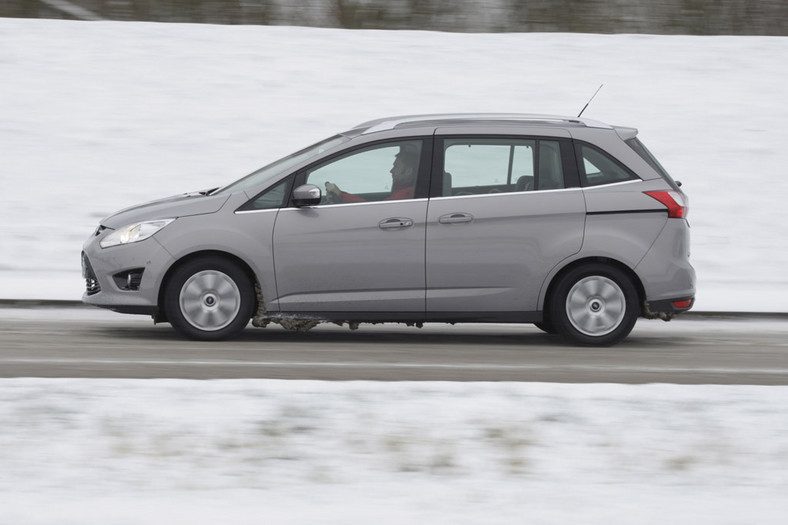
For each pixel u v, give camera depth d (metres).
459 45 68.25
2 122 57.53
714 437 17.64
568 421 18.25
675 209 28.73
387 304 28.05
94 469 15.48
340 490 14.84
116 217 28.64
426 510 14.16
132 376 22.23
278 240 27.72
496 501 14.59
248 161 55.41
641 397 19.92
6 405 18.34
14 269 44.69
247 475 15.35
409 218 28.03
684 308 28.97
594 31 75.31
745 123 59.84
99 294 27.97
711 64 66.44
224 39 67.81
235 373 22.95
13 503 14.12
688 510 14.45
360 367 24.39
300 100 61.00
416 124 28.86
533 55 67.12
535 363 25.77
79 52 65.12
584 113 60.56
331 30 70.06
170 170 54.34
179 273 27.67
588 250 28.38
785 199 53.12
